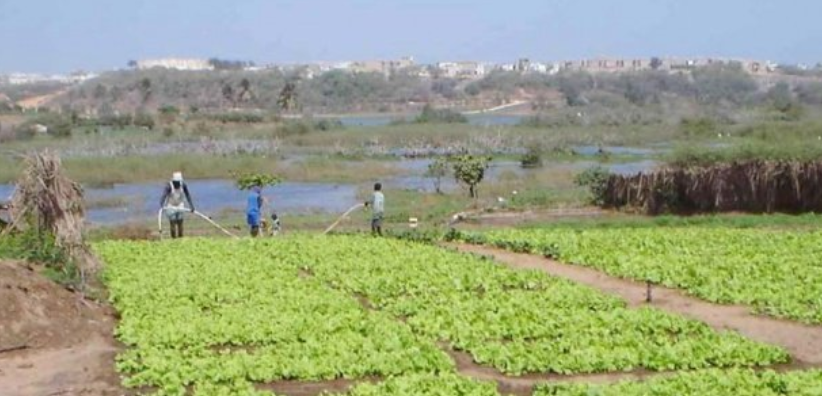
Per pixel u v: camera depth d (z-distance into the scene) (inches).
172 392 642.8
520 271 1074.1
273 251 1234.6
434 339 790.5
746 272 1063.0
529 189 2242.9
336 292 962.7
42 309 807.1
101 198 2315.5
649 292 952.3
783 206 1718.8
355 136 4234.7
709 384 642.2
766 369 698.8
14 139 3981.3
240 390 639.8
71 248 964.0
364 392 631.2
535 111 7076.8
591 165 2967.5
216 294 936.9
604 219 1708.9
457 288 985.5
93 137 4109.3
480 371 709.3
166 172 2878.9
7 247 935.7
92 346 777.6
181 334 776.3
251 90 7411.4
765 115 5241.1
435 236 1422.2
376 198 1464.1
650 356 714.2
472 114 7800.2
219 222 1812.3
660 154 3368.6
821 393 623.2
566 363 702.5
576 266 1170.6
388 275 1047.6
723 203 1739.7
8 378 697.6
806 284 996.6
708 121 4559.5
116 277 1017.5
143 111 6284.5
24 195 978.1
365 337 778.2
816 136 3302.2
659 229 1488.7
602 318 836.6
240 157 3191.4
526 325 806.5
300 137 4244.6
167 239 1403.8
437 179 2409.0
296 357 714.2
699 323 820.0
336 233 1515.7
